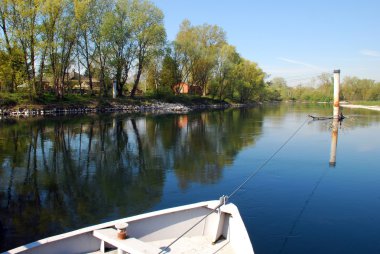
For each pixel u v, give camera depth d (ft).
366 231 30.04
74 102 159.02
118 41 170.71
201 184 43.65
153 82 222.07
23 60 135.54
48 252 19.27
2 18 130.31
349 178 46.32
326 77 379.76
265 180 45.24
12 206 36.01
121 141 76.28
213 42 240.32
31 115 133.49
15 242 27.99
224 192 40.47
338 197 38.65
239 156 60.59
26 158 58.08
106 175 47.96
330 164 54.19
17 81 141.69
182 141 77.00
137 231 22.54
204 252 22.21
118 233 20.24
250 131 95.91
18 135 81.71
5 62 132.05
